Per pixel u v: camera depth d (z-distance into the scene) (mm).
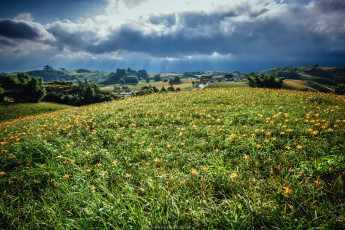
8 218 2537
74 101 50375
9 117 27375
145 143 5281
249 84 33781
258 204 2352
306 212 2211
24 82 38625
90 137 6160
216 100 12367
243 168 3451
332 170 2863
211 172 3275
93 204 2465
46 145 4828
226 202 2373
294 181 2781
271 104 10188
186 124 7473
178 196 2686
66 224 2252
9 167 4207
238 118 7332
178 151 4617
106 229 2141
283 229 2014
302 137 4605
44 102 42156
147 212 2387
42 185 3357
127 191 2924
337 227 1967
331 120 5906
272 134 5211
